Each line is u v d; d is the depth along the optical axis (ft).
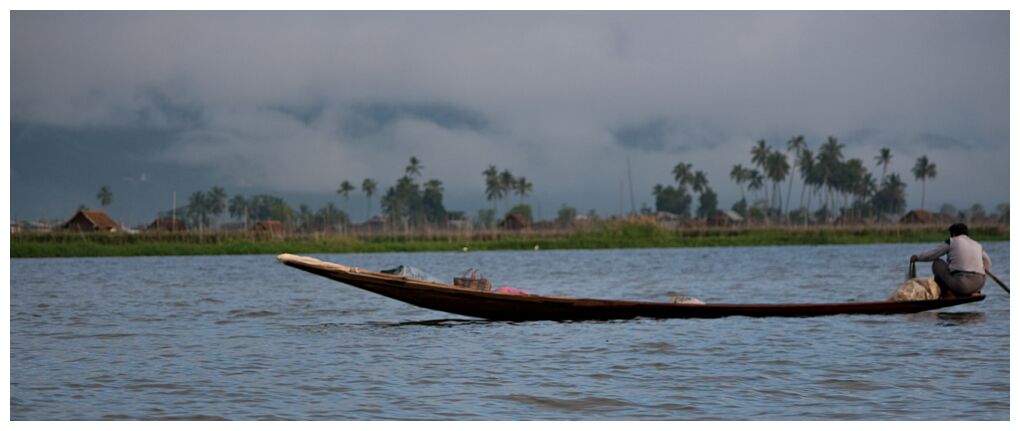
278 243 478.59
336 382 77.56
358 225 554.46
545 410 68.59
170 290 185.98
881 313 116.06
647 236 541.75
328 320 123.65
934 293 118.21
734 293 176.14
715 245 542.16
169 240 469.57
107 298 164.66
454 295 112.27
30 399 71.97
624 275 248.11
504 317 114.62
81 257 435.12
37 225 466.70
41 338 106.22
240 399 71.82
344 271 110.22
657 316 114.32
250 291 180.45
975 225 570.46
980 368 81.00
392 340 101.35
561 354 90.02
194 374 81.30
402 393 73.56
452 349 93.97
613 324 110.01
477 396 72.54
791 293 173.47
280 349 95.71
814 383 75.82
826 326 106.83
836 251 419.54
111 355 92.38
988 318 112.78
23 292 180.86
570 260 367.04
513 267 310.24
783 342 95.66
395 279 111.14
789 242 547.08
